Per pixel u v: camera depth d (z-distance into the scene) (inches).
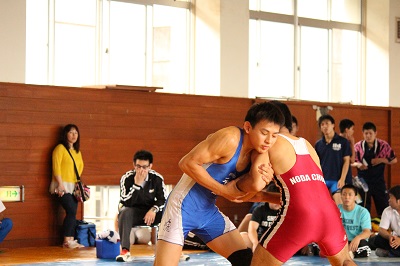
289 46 686.5
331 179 530.0
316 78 704.4
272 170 232.5
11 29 521.3
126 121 555.8
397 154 697.6
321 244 241.8
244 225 486.3
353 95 729.6
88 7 583.8
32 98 516.1
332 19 716.7
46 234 518.6
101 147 544.1
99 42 588.1
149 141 566.3
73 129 516.1
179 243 242.5
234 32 630.5
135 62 607.8
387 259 446.3
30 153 514.6
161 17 621.9
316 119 641.6
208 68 628.7
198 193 244.4
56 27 567.2
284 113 254.1
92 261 433.1
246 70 635.5
